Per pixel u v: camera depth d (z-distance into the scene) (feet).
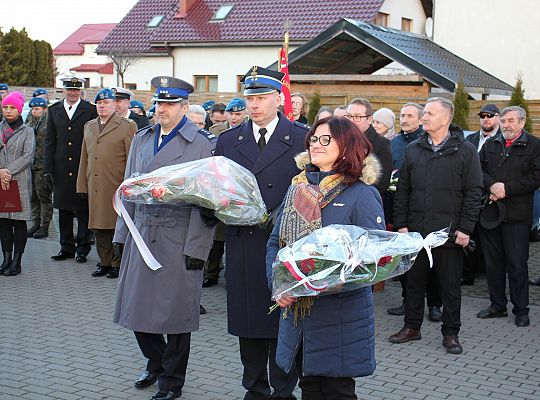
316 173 12.03
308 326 11.55
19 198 26.84
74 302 23.82
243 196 13.92
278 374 14.44
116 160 26.58
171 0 93.20
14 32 115.96
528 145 21.62
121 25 92.58
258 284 14.35
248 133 14.76
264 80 14.39
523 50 55.83
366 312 11.66
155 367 16.52
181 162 15.61
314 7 80.64
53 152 29.25
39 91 39.34
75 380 16.90
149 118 37.22
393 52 39.88
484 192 22.82
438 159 19.39
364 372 11.54
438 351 19.52
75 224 39.22
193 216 15.26
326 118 11.89
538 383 17.29
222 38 82.38
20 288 25.55
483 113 26.08
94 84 177.78
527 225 21.97
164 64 86.94
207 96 54.60
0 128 26.91
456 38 57.77
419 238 11.27
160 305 15.33
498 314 22.82
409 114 24.59
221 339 20.26
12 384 16.56
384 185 21.88
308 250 10.85
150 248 15.39
